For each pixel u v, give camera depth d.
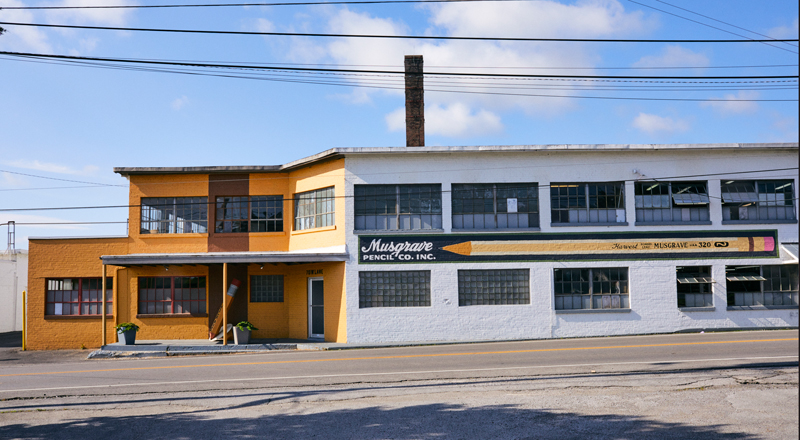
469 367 14.85
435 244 21.91
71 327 23.98
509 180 22.25
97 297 24.28
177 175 24.58
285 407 10.84
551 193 22.39
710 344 17.84
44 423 10.13
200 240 24.22
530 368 14.29
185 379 14.40
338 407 10.70
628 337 21.17
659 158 22.55
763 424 8.68
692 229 22.47
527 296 22.00
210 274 23.67
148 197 24.58
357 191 22.11
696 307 22.23
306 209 23.72
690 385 11.57
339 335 21.72
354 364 16.11
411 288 21.83
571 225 22.17
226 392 12.49
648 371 13.29
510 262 21.98
